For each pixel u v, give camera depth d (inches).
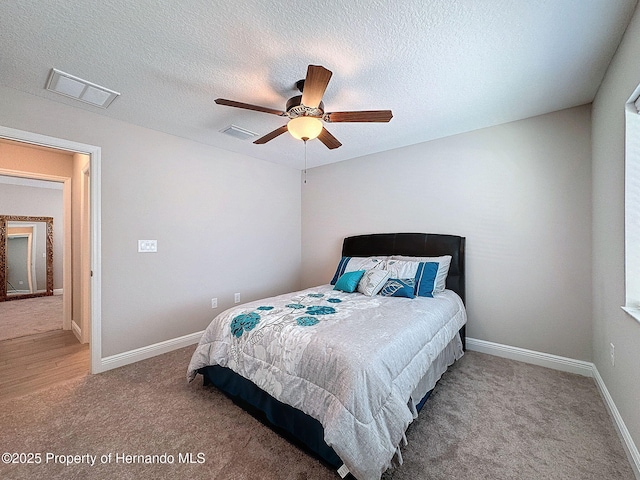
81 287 130.8
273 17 56.8
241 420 72.8
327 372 58.5
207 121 105.7
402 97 89.0
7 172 126.5
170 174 118.6
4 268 223.9
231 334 79.8
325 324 72.6
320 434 58.8
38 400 81.7
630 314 58.7
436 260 114.7
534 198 104.3
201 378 94.3
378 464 49.9
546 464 58.2
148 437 66.6
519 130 106.9
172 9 54.6
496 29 60.4
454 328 95.4
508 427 69.4
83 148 96.0
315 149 139.3
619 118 66.7
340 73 75.9
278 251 165.6
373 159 146.2
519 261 107.2
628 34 59.3
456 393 84.4
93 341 98.3
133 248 107.9
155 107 94.6
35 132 86.5
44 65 72.1
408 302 95.5
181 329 122.3
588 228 94.9
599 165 83.9
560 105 95.4
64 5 53.3
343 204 158.7
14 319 168.9
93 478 55.5
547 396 82.5
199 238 128.7
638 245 62.0
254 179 152.6
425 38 63.0
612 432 67.3
